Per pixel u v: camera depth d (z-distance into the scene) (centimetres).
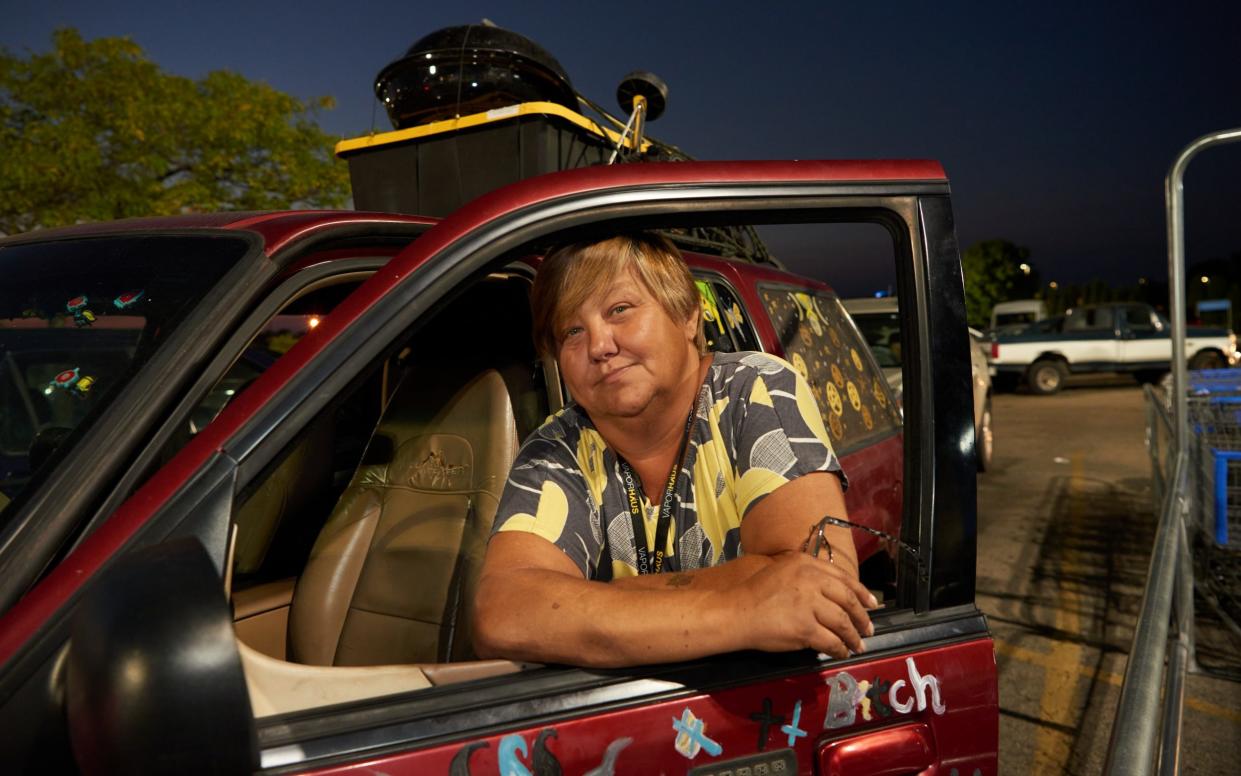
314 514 242
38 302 142
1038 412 1541
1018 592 500
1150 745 113
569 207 110
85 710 67
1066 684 371
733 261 288
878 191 121
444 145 280
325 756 91
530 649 103
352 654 191
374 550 196
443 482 190
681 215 114
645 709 104
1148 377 2012
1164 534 241
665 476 123
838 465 115
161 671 66
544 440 126
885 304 718
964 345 123
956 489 121
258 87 1377
